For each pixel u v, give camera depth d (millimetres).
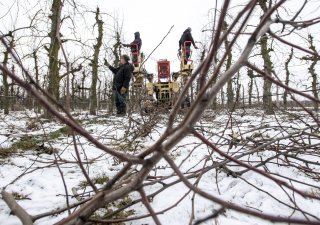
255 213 765
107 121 7988
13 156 4344
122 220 1612
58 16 1232
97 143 890
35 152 4617
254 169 926
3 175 3553
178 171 904
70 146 5047
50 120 7340
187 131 907
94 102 12289
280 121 7383
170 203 2732
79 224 1323
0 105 16297
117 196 1114
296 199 2801
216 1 881
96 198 1113
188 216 2482
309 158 3980
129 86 8898
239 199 2867
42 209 2646
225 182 3311
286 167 3670
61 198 2910
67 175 3633
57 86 6328
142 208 2688
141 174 1038
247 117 9266
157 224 984
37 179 3379
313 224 693
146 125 4613
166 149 930
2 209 2639
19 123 8242
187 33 11312
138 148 4820
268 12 853
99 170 3803
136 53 8859
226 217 2480
